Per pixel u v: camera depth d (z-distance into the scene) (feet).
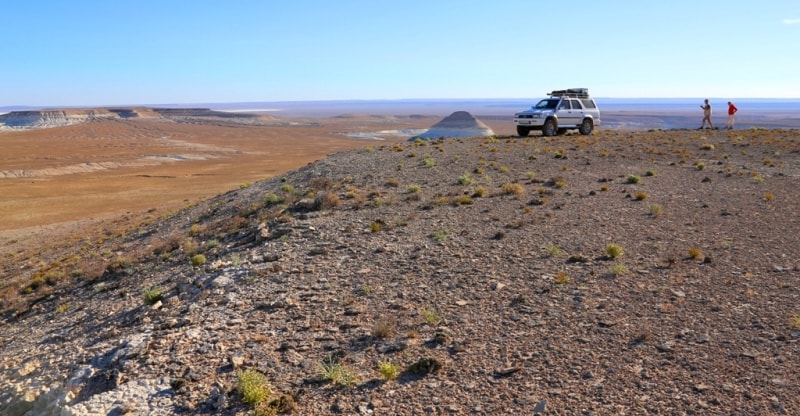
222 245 49.60
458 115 518.37
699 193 53.31
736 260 33.14
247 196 78.43
